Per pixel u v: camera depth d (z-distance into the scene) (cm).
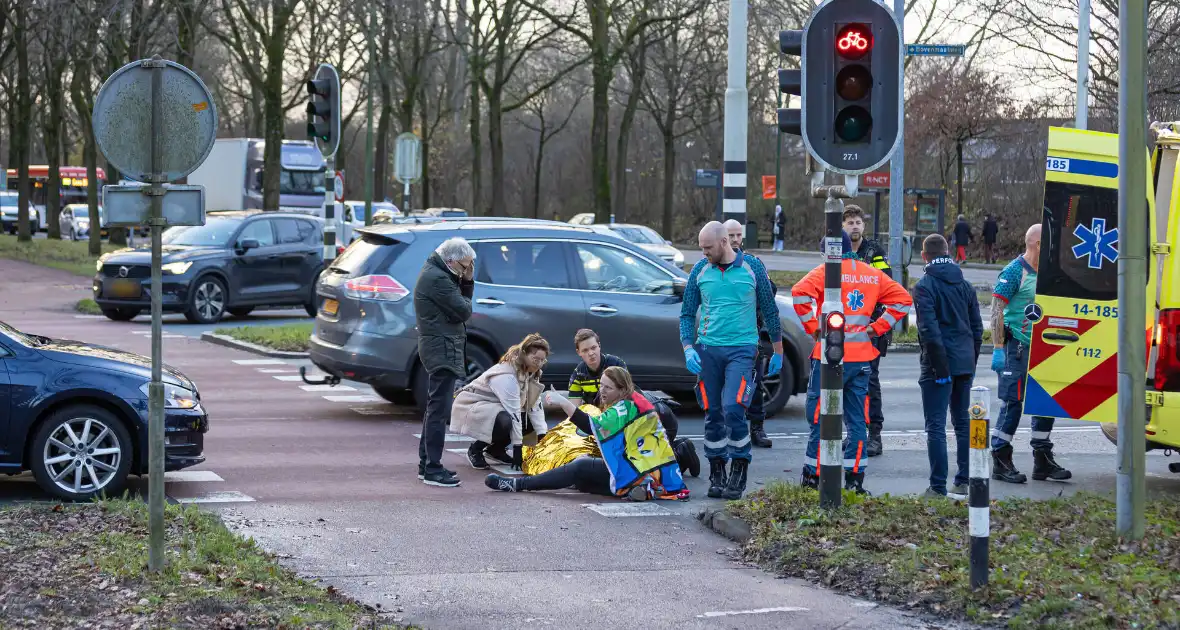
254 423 1847
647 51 7469
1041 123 7575
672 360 1964
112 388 1291
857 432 1312
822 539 1113
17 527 1068
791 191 9625
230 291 3444
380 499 1346
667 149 8138
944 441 1359
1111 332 1322
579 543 1164
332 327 1916
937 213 6084
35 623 817
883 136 1142
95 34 4866
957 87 7519
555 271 1933
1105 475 1550
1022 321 1478
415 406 2042
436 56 8050
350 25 5850
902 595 968
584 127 11412
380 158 8000
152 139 929
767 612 942
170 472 1473
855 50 1129
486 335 1878
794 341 1994
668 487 1379
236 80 9100
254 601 882
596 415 1409
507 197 12069
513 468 1538
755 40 6600
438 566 1068
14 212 9644
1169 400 1313
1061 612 900
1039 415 1347
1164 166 1349
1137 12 1109
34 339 1356
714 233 1359
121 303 3344
